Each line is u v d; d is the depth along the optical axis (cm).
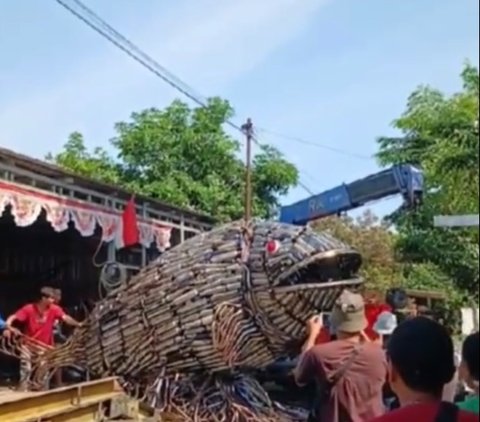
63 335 1199
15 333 945
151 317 805
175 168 1988
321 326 637
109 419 671
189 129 2033
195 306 778
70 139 2183
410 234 1213
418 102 1244
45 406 584
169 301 793
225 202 1956
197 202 1938
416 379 230
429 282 1144
